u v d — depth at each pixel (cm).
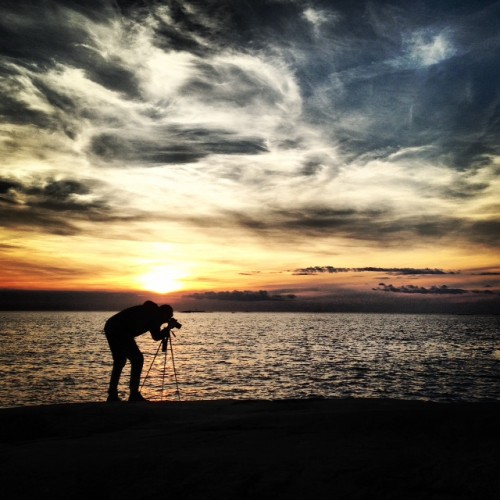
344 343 9506
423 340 10775
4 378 4194
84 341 9756
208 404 464
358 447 276
